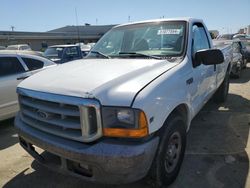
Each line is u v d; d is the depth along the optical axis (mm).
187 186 3338
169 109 2953
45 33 48531
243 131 5043
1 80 5570
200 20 4574
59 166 2900
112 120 2547
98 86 2666
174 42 3834
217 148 4359
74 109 2645
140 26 4340
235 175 3564
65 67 3541
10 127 5844
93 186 3412
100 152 2506
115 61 3600
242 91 8672
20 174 3789
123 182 2582
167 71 3174
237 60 11016
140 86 2713
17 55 6090
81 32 60906
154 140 2693
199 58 3680
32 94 2963
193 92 3752
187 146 4441
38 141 2957
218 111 6340
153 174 2928
